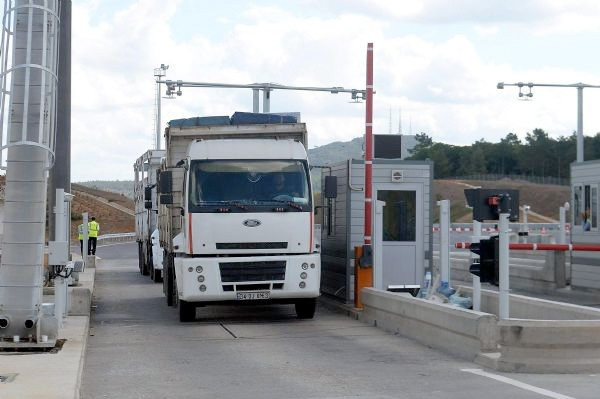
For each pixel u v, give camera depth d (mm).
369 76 20719
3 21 14266
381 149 22828
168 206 22609
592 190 26562
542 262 32156
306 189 19797
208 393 11766
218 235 19172
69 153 24062
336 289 23484
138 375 13242
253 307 23750
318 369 13555
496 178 115812
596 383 12008
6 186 14656
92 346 16531
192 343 16875
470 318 14266
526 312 16453
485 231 47812
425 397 11227
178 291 19812
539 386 11805
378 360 14383
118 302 26125
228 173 19562
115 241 79438
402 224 22219
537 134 120812
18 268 14625
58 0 15312
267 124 21359
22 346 14461
